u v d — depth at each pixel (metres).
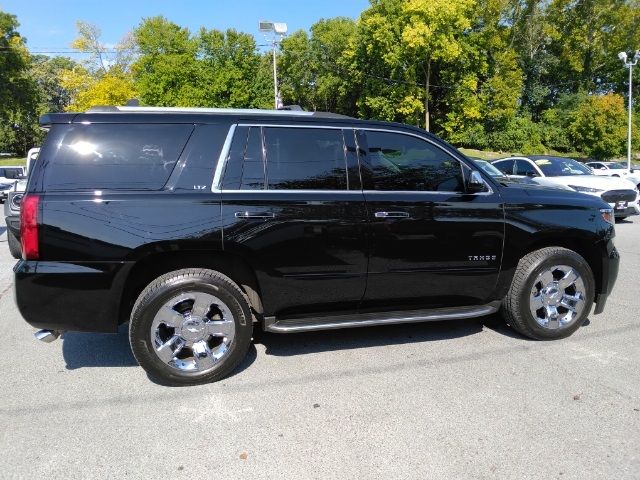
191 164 3.50
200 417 3.14
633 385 3.48
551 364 3.84
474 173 4.02
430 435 2.90
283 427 3.01
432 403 3.26
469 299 4.14
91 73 44.88
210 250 3.50
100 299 3.34
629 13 46.56
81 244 3.28
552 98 52.41
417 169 3.97
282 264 3.61
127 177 3.41
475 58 42.97
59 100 67.75
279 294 3.67
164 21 45.12
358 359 3.99
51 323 3.36
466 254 4.00
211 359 3.58
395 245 3.82
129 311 3.66
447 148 4.05
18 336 4.65
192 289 3.46
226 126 3.60
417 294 3.98
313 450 2.77
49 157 3.36
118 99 38.12
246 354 4.05
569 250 4.27
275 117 3.73
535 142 46.19
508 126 46.66
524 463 2.63
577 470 2.57
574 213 4.27
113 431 2.99
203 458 2.71
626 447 2.76
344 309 3.90
